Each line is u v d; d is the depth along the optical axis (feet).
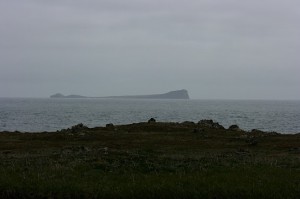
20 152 90.53
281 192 46.60
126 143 119.75
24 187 46.83
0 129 260.21
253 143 117.19
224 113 516.32
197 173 57.06
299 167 64.64
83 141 127.03
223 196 45.91
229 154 86.63
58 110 558.15
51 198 45.27
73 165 62.03
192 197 45.70
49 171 57.11
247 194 46.06
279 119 388.37
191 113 508.94
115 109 623.77
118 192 46.01
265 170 59.52
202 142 124.57
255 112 557.74
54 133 152.46
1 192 46.09
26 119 356.18
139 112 524.93
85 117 400.06
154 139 133.18
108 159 68.33
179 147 108.47
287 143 123.03
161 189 46.78
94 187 47.44
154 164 64.64
